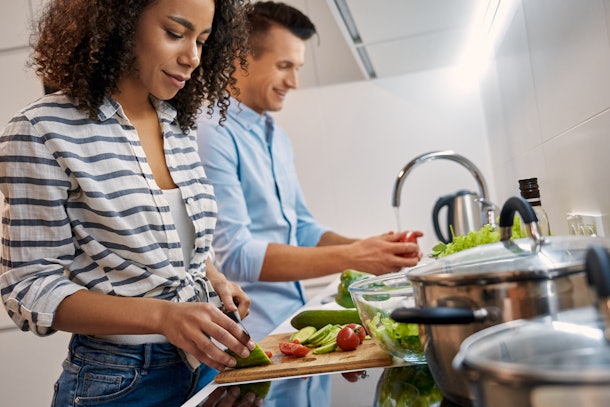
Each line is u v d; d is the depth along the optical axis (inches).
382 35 86.7
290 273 78.0
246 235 80.3
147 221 50.1
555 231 63.9
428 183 123.9
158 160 54.6
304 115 126.4
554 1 51.3
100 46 48.4
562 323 22.2
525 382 18.0
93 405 49.1
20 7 103.0
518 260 28.0
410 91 123.2
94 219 48.8
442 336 29.6
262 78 88.1
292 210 96.3
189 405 39.9
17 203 46.4
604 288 18.1
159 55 49.8
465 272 28.3
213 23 60.2
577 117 50.3
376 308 42.5
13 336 103.2
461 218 102.2
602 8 40.3
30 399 103.1
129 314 45.3
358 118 125.1
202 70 61.2
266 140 93.0
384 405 33.8
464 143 122.0
